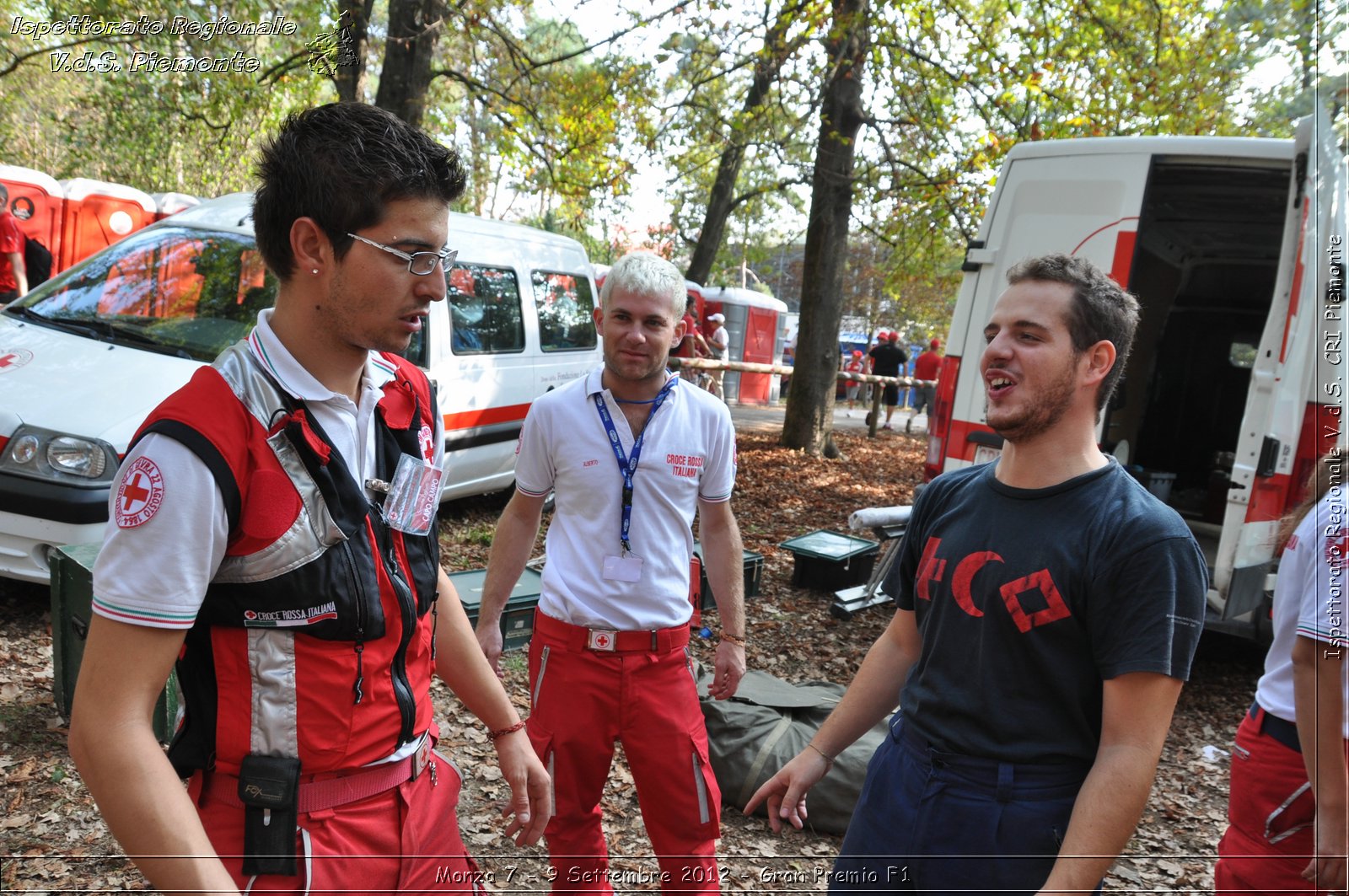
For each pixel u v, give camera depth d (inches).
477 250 270.5
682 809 95.0
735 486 399.2
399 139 52.5
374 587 54.6
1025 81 386.9
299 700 52.6
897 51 406.9
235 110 375.9
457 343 255.8
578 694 93.3
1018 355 66.0
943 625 69.0
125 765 46.4
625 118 447.8
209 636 52.1
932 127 433.4
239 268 206.5
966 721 66.6
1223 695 205.3
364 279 52.1
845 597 240.2
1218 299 308.5
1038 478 67.6
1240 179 224.2
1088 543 63.2
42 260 376.5
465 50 420.8
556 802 94.0
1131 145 201.8
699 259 634.8
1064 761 64.4
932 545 72.6
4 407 156.9
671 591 95.4
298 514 51.5
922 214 462.9
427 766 62.3
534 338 289.3
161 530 47.6
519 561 105.4
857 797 134.5
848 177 451.2
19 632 166.1
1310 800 78.9
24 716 140.3
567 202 468.8
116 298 196.2
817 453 504.1
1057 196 210.8
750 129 430.6
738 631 106.3
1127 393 306.3
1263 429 177.8
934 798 66.9
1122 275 201.3
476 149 495.5
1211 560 231.3
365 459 57.1
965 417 224.5
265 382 52.3
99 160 586.6
